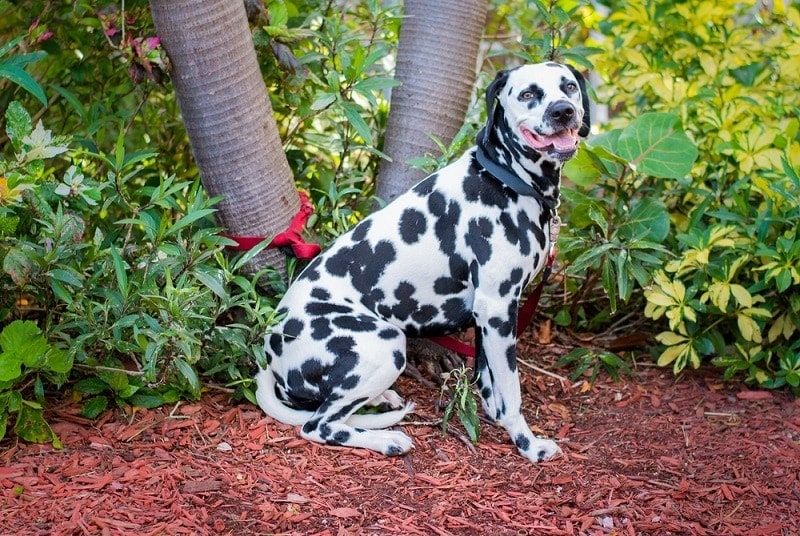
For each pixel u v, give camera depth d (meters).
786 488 3.33
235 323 3.73
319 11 4.52
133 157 3.63
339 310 3.44
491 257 3.39
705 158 4.79
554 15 4.00
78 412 3.46
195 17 3.51
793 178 3.96
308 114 4.11
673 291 4.07
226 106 3.65
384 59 5.60
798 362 4.05
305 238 3.88
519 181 3.37
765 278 3.99
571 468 3.41
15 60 3.23
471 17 4.14
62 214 3.22
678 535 3.01
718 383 4.28
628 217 4.26
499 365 3.46
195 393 3.49
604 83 5.59
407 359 4.14
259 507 2.96
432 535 2.90
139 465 3.13
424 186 3.53
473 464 3.39
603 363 4.35
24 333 3.14
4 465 3.08
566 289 4.66
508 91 3.31
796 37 4.86
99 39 4.10
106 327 3.24
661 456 3.55
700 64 5.09
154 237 3.35
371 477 3.22
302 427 3.44
